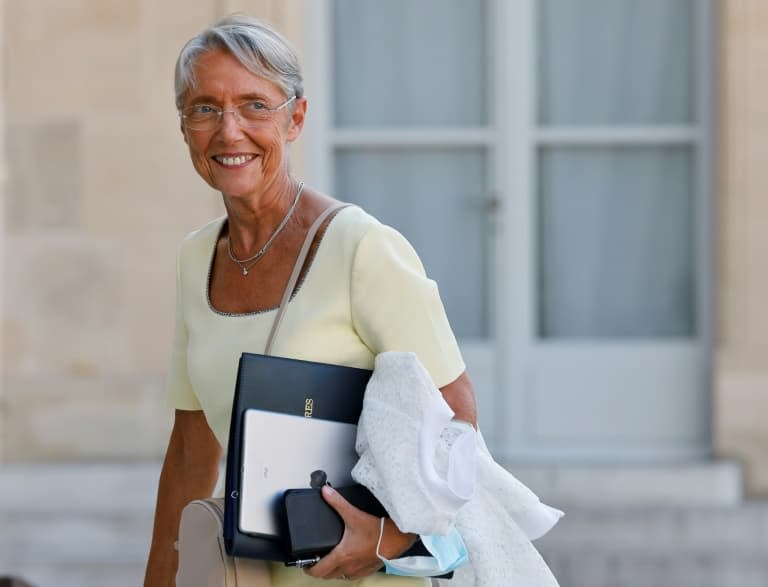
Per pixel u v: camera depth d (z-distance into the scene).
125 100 16.38
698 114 17.28
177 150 16.34
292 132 7.17
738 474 16.19
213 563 6.69
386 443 6.52
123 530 15.56
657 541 15.57
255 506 6.48
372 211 17.70
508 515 6.92
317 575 6.54
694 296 17.45
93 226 16.42
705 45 17.19
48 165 16.45
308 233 7.04
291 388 6.62
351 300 6.85
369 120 17.67
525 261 17.41
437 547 6.71
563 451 17.17
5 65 16.42
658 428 17.17
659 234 17.55
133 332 16.42
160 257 16.39
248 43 6.88
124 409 16.38
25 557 15.32
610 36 17.48
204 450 8.05
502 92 17.42
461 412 6.82
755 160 16.38
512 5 17.38
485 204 17.55
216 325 7.23
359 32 17.64
